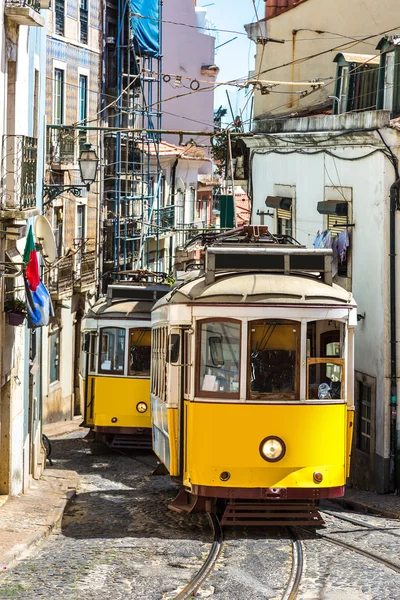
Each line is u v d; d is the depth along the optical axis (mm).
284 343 14836
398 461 20828
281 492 14672
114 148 45094
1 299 17328
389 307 20953
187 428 15156
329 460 14836
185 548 14062
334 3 28656
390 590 11539
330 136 23281
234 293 14914
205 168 65500
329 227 23984
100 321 25828
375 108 23812
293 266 15422
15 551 13625
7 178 17703
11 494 18359
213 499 15578
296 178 26141
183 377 15562
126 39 44656
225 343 14867
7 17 17438
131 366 25578
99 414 25719
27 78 19797
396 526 16109
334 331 14977
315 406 14773
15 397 18688
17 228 17891
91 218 42031
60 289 37188
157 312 18375
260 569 12672
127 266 45812
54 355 38094
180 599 11219
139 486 21031
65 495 19078
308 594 11398
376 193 21453
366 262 22000
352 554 13602
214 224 62188
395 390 20922
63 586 11883
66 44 38719
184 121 64375
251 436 14711
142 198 44625
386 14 27234
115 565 13070
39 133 22797
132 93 45719
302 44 29766
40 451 23609
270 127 27297
